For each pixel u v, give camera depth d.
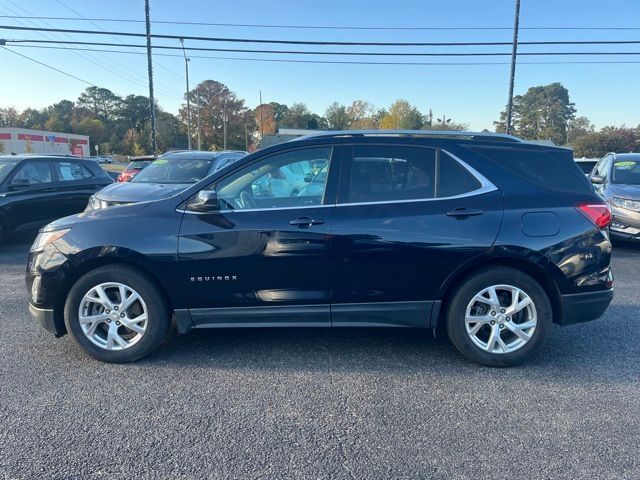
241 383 3.65
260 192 3.96
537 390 3.55
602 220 3.87
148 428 3.05
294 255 3.81
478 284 3.82
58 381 3.66
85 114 114.81
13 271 7.10
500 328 3.89
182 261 3.82
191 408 3.29
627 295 5.95
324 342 4.45
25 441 2.89
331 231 3.78
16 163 8.96
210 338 4.53
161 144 96.94
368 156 3.94
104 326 4.00
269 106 105.25
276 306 3.90
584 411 3.26
